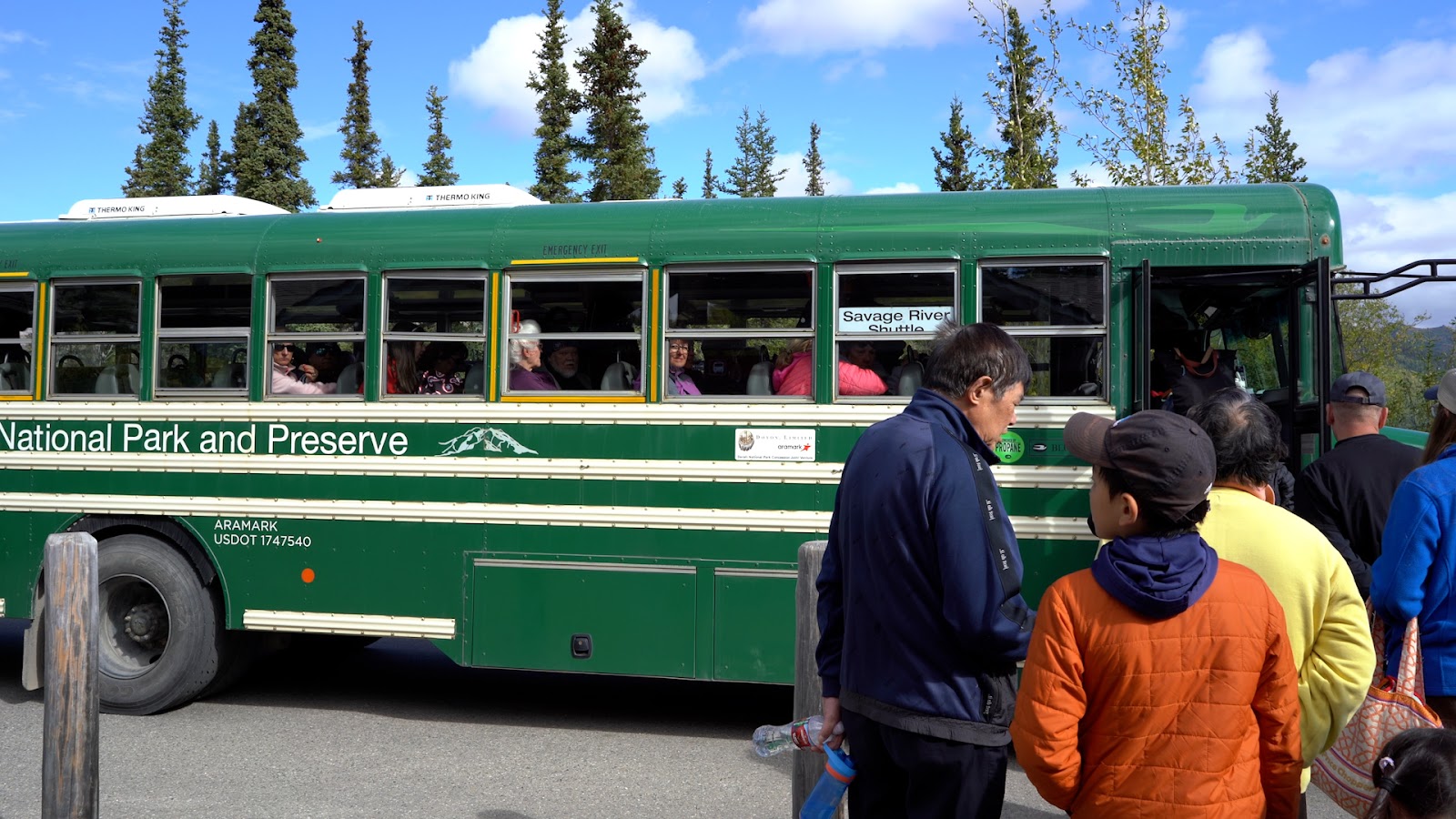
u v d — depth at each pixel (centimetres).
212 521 691
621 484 637
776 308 629
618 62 3834
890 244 617
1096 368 599
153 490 701
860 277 620
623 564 635
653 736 659
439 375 667
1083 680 256
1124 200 608
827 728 323
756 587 618
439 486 660
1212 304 636
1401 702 335
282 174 3744
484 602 651
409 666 853
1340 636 291
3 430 728
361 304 677
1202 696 249
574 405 643
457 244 665
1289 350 604
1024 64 1788
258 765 593
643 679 820
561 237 653
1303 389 593
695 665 625
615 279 645
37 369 724
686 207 650
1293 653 287
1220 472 323
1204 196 604
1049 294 605
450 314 666
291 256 687
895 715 289
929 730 284
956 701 285
